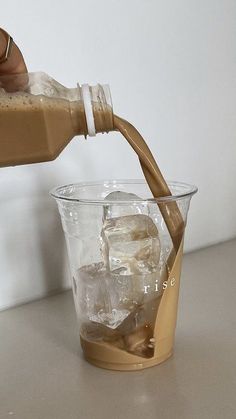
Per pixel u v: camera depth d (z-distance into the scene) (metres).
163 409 0.25
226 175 0.48
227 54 0.46
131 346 0.29
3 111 0.25
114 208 0.29
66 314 0.37
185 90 0.44
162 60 0.43
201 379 0.28
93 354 0.30
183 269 0.44
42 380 0.29
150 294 0.29
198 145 0.46
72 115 0.28
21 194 0.37
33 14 0.36
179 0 0.43
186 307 0.37
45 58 0.37
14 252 0.38
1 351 0.32
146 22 0.41
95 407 0.26
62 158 0.39
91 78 0.39
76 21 0.38
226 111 0.47
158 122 0.43
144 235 0.29
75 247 0.30
